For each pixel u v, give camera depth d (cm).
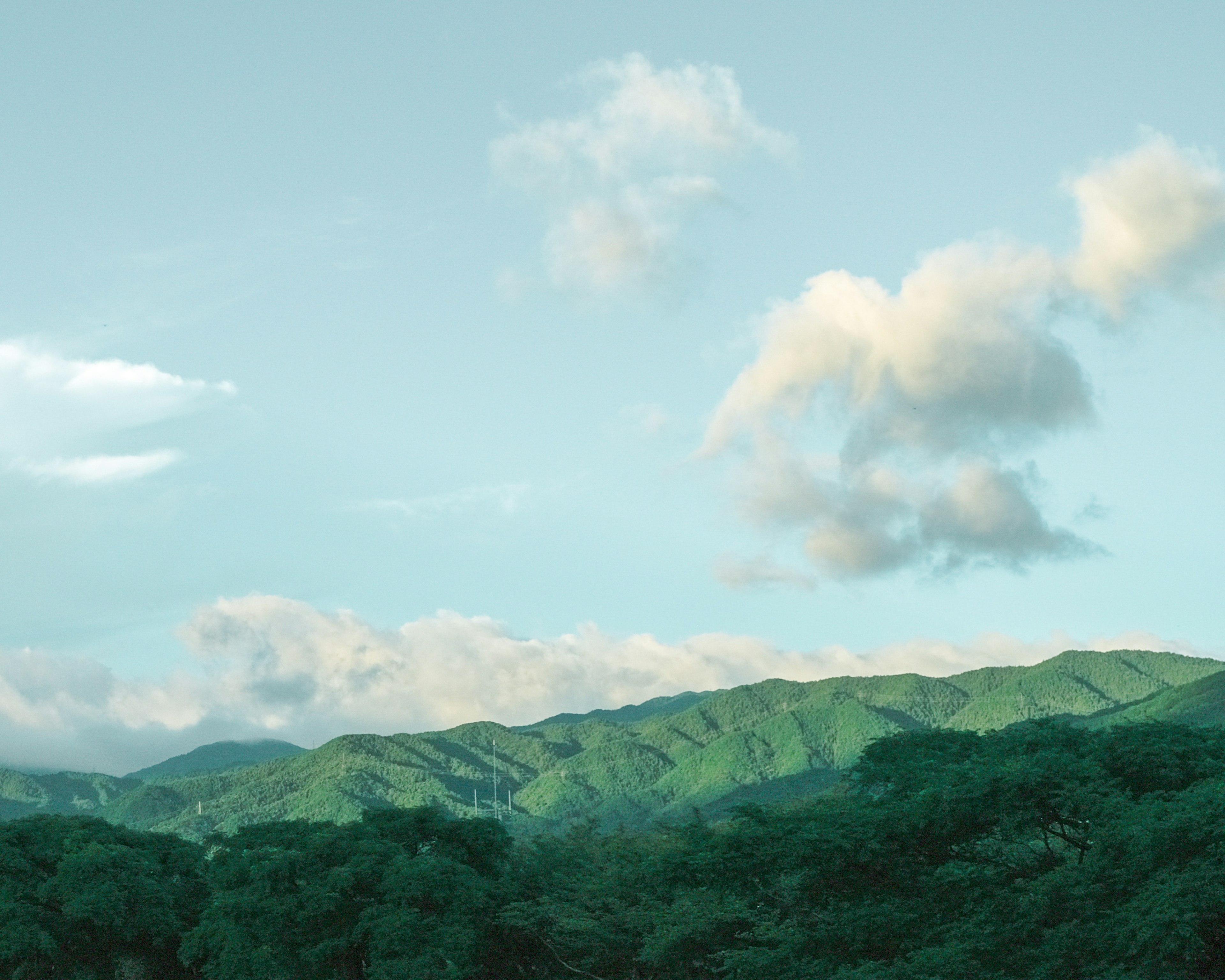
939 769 5772
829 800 6288
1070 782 4694
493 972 7281
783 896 5678
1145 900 4016
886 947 4894
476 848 7800
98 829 8838
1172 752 5056
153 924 7875
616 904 6806
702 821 6138
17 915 7531
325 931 6969
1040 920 4553
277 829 7856
